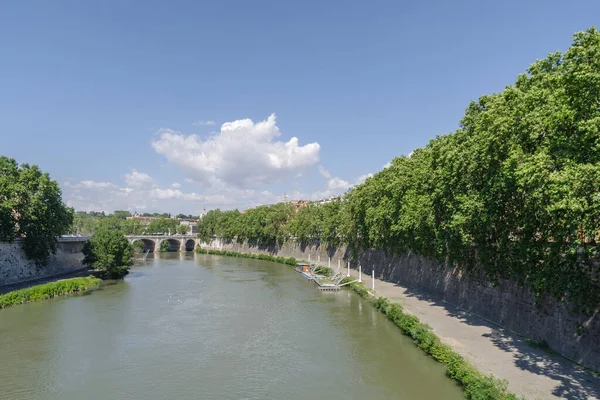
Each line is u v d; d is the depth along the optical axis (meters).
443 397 22.81
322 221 96.56
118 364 30.08
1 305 47.94
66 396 24.89
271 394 24.81
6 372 28.53
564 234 20.78
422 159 47.62
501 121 25.59
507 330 32.09
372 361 29.50
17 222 65.06
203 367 29.39
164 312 46.62
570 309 24.77
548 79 22.53
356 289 57.81
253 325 40.69
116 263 75.38
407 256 58.78
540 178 20.44
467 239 32.12
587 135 18.50
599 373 22.27
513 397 19.09
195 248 180.25
